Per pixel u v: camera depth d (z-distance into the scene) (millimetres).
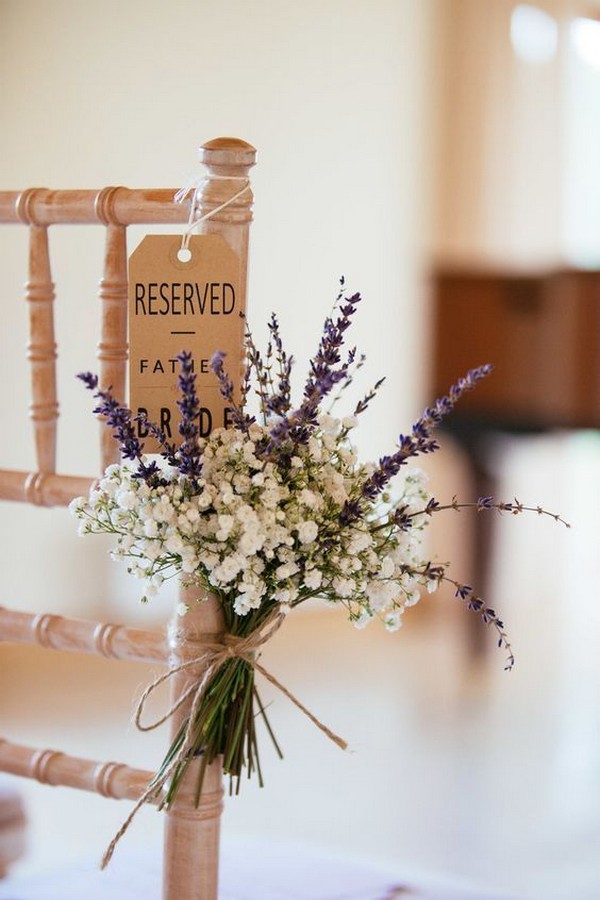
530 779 3510
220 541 1078
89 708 4031
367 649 4934
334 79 5098
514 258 5359
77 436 4621
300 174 5051
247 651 1173
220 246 1183
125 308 1371
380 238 5289
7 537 4520
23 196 1421
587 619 5508
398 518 1120
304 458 1097
